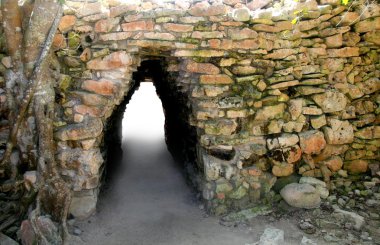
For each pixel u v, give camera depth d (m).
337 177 3.66
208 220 3.46
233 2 3.62
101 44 3.16
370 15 3.41
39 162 3.03
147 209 3.82
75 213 3.34
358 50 3.54
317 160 3.64
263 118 3.47
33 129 3.10
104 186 4.14
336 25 3.45
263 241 2.98
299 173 3.61
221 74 3.36
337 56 3.52
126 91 3.60
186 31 3.18
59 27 3.05
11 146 3.09
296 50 3.43
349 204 3.39
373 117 3.65
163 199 4.09
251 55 3.38
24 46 2.92
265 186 3.54
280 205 3.48
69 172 3.26
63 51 3.12
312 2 3.32
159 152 6.05
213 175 3.48
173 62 3.48
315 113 3.55
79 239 3.09
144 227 3.41
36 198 3.00
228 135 3.44
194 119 3.62
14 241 2.81
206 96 3.39
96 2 3.06
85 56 3.15
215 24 3.21
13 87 3.04
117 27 3.11
